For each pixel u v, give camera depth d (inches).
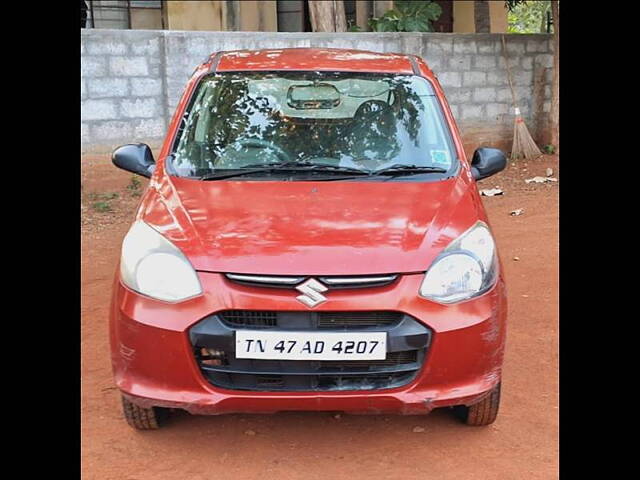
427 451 123.0
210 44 334.6
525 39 386.3
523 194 328.5
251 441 126.0
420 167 143.3
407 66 166.7
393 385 111.4
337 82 158.4
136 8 515.5
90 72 317.4
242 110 153.5
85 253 242.1
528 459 120.6
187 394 110.7
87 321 182.5
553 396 142.7
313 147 146.8
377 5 509.4
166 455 121.6
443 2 546.6
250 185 133.6
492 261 119.6
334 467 118.1
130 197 320.2
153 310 110.7
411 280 110.6
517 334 173.8
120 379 115.5
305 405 110.2
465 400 112.7
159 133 335.6
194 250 112.9
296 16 534.0
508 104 391.2
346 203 126.0
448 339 110.1
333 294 108.0
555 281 212.1
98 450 122.5
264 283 109.2
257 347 107.7
